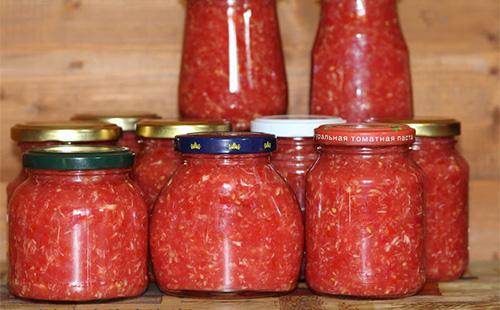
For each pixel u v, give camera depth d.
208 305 1.29
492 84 1.67
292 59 1.65
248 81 1.48
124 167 1.29
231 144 1.26
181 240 1.29
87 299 1.27
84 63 1.65
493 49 1.67
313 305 1.28
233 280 1.28
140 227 1.31
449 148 1.46
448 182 1.44
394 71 1.50
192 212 1.28
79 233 1.26
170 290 1.31
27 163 1.27
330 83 1.51
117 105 1.66
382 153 1.29
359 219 1.28
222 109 1.48
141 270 1.32
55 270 1.26
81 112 1.66
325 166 1.31
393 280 1.29
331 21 1.51
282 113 1.53
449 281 1.46
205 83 1.48
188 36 1.52
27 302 1.30
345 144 1.27
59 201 1.26
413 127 1.42
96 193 1.27
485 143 1.67
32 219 1.26
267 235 1.29
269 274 1.29
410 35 1.66
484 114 1.67
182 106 1.52
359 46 1.49
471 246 1.67
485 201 1.67
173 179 1.32
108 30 1.65
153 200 1.41
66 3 1.64
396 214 1.28
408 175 1.29
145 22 1.65
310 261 1.33
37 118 1.65
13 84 1.65
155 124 1.40
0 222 1.64
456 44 1.67
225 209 1.27
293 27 1.64
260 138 1.28
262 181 1.29
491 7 1.66
